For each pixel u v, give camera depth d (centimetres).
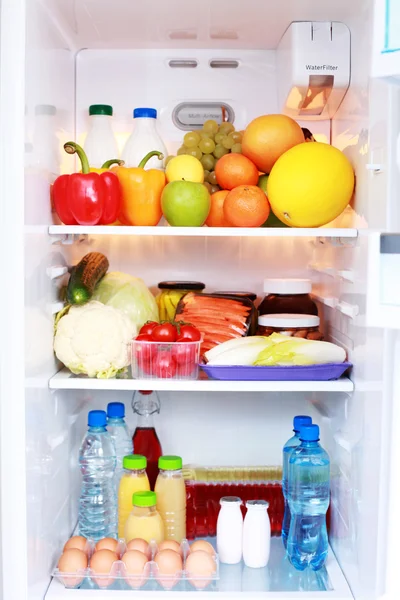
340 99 166
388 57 83
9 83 121
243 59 180
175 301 175
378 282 85
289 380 148
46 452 142
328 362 150
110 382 147
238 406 185
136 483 158
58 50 158
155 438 173
